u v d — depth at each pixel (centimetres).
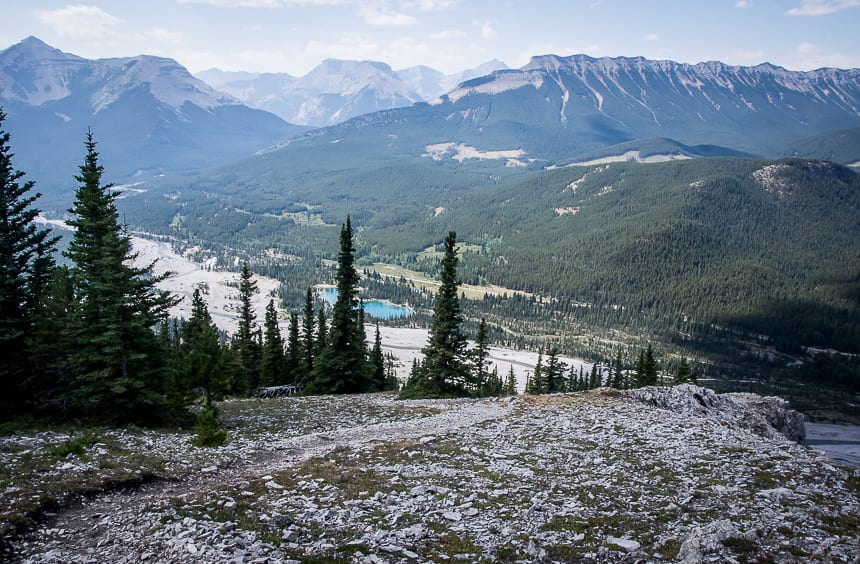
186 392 3547
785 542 1405
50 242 3300
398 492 1800
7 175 3100
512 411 3472
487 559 1299
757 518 1589
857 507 1717
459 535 1449
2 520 1408
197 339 6869
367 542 1376
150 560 1255
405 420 3516
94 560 1270
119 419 2953
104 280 2969
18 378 3017
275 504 1656
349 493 1775
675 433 2727
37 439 2284
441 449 2416
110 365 2911
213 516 1519
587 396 3772
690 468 2116
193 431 3075
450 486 1875
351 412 3900
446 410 3816
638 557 1320
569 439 2611
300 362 7412
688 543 1353
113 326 2827
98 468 1928
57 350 3009
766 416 4234
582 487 1872
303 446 2728
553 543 1402
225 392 5675
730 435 2712
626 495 1795
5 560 1259
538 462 2198
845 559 1304
